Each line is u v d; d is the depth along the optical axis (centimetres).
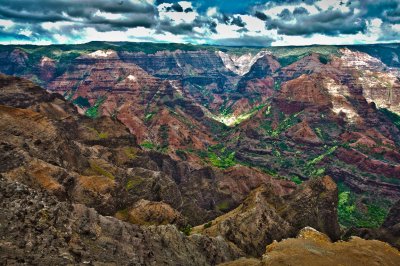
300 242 9238
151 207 13338
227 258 10812
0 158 11150
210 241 10869
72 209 8438
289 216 14338
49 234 7162
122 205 13238
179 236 10238
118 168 16062
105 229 8631
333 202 15100
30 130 13900
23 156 11581
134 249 8562
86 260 7125
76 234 7794
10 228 6831
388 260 8888
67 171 12694
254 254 11962
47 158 13088
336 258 8450
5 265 5969
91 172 14775
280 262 7994
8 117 13950
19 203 7488
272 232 12600
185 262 9469
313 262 8038
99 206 12288
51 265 6425
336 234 14788
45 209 7712
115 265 7488
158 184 15862
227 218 13012
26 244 6638
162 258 9025
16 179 10619
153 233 9838
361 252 8944
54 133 14325
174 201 16088
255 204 13438
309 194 15075
